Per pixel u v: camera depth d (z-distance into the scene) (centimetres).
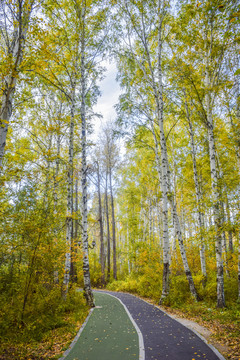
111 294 1820
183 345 552
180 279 1269
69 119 1182
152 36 1313
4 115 593
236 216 908
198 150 1781
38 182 822
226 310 860
